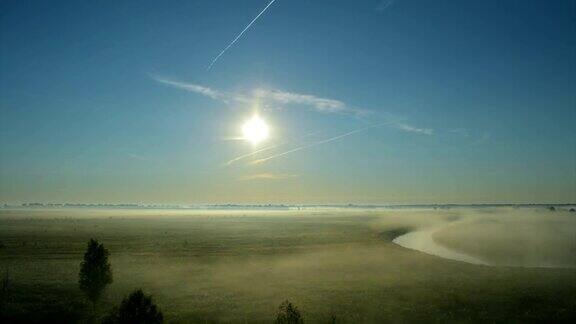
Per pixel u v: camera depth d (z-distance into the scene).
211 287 44.88
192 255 68.50
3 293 39.75
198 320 33.22
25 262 59.12
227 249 76.44
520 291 41.94
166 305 37.47
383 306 37.09
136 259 63.75
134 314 22.92
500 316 34.09
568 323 32.44
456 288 43.56
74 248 74.88
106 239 92.75
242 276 51.22
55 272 51.47
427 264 60.16
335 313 35.03
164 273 52.88
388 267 57.47
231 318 33.69
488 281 47.06
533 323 32.47
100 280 34.00
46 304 36.47
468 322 32.75
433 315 34.44
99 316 33.59
